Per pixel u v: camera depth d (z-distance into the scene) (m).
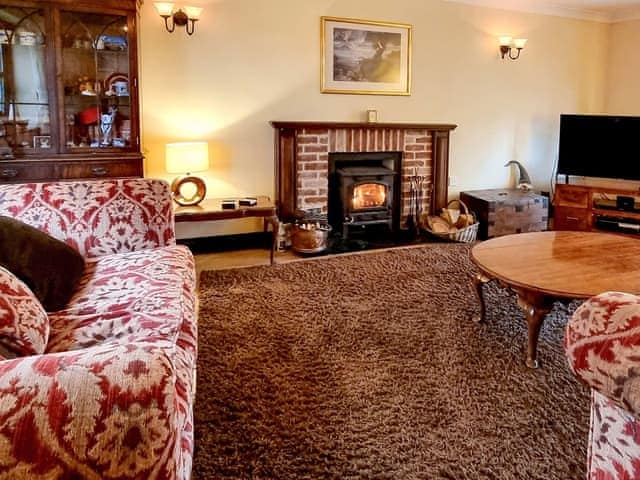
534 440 1.76
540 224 5.25
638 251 2.77
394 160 5.09
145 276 2.01
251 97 4.48
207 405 1.96
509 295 3.21
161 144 4.28
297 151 4.63
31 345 1.21
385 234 5.11
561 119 5.30
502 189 5.68
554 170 6.02
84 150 3.72
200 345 2.49
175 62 4.20
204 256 4.40
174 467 0.85
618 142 4.99
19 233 1.89
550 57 5.70
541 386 2.12
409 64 5.01
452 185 5.52
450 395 2.05
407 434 1.79
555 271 2.41
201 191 4.17
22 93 3.61
